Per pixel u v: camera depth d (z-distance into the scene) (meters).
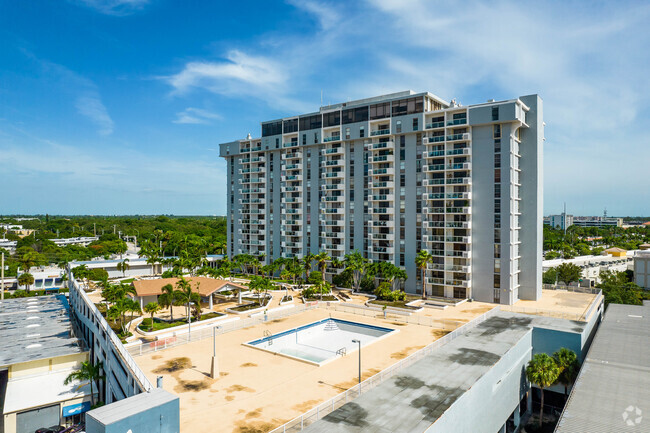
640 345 47.16
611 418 31.20
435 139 80.69
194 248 120.75
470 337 46.84
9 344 54.81
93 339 56.84
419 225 84.19
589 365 41.47
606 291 87.50
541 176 80.44
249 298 84.31
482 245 77.44
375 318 68.19
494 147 75.88
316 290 83.00
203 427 32.66
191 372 44.47
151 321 61.84
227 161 120.50
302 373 44.22
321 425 27.14
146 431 26.39
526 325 52.31
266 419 33.91
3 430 44.56
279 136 106.00
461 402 31.28
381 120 87.38
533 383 46.03
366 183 91.31
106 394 47.88
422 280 82.62
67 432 44.50
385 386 33.28
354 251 92.81
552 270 99.50
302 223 102.50
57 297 87.25
